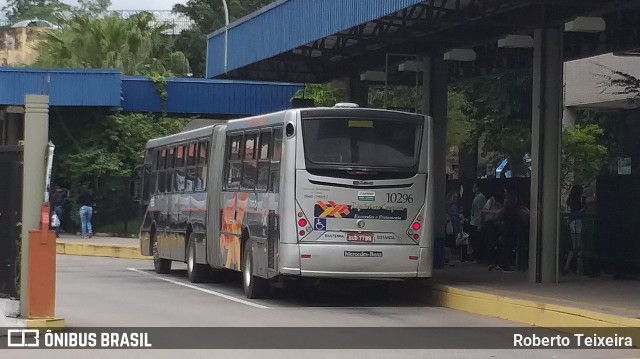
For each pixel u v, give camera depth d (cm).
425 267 1722
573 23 1795
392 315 1608
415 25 2111
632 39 2170
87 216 3822
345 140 1698
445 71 2409
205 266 2223
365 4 1947
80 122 3991
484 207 2309
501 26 2030
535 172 1883
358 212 1689
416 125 1734
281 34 2394
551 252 1877
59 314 1551
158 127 4038
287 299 1864
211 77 2975
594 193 2286
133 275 2480
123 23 5247
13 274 1322
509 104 3984
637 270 1952
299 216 1670
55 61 5150
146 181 2709
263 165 1803
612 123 3834
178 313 1591
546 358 1155
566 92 3859
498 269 2206
